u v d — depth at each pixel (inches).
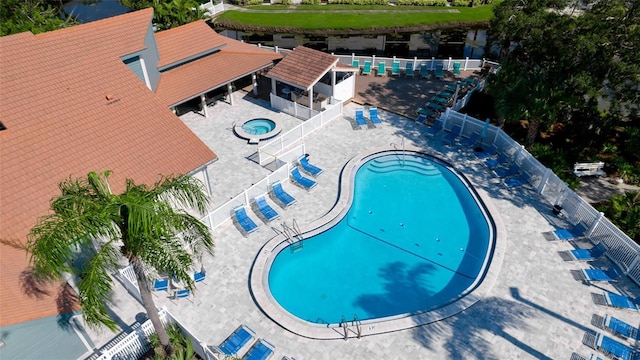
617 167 965.8
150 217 435.5
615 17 928.3
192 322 678.5
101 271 440.1
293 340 652.1
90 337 657.6
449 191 971.3
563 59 938.7
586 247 790.5
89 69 921.5
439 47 1753.2
